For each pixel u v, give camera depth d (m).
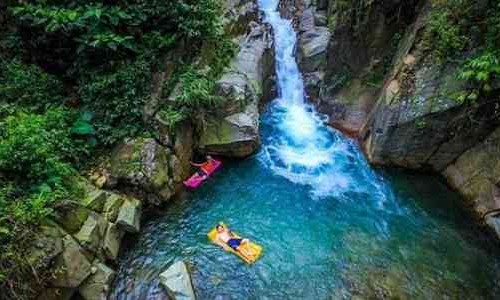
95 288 7.03
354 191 9.42
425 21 9.09
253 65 11.61
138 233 8.29
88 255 7.15
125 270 7.57
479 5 8.20
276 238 8.27
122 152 8.78
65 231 7.07
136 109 9.03
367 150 10.27
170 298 7.07
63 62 9.70
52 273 6.48
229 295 7.16
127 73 9.02
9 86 8.61
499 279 7.55
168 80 9.70
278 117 11.75
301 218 8.73
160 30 9.72
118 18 9.08
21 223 6.43
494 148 8.63
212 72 10.59
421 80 8.92
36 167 7.16
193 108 9.71
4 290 5.98
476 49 8.30
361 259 7.87
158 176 8.71
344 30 10.59
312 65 12.30
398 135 9.27
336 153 10.49
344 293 7.24
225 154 10.20
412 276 7.54
